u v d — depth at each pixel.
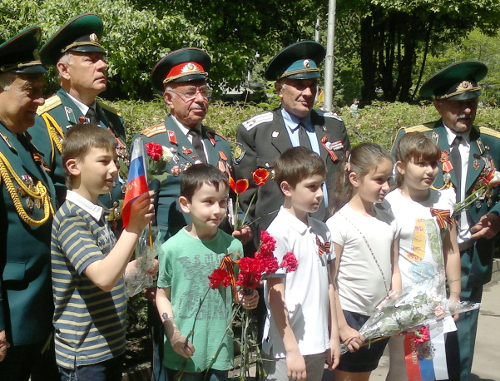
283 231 3.08
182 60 3.59
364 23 19.08
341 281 3.38
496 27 18.69
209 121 5.36
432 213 3.61
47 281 2.83
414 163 3.57
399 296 3.26
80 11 9.81
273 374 3.09
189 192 2.99
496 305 6.20
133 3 11.98
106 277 2.53
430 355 3.40
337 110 6.84
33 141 3.15
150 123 4.89
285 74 3.78
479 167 3.99
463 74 3.91
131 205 2.58
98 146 2.76
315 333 3.07
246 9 14.66
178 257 3.03
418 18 18.52
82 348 2.70
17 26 9.42
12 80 2.75
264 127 3.85
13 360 2.75
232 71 13.49
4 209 2.67
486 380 4.55
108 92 12.52
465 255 3.98
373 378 4.50
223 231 3.23
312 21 16.73
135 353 4.55
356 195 3.42
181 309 3.01
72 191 2.79
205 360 3.00
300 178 3.05
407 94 19.83
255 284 2.78
